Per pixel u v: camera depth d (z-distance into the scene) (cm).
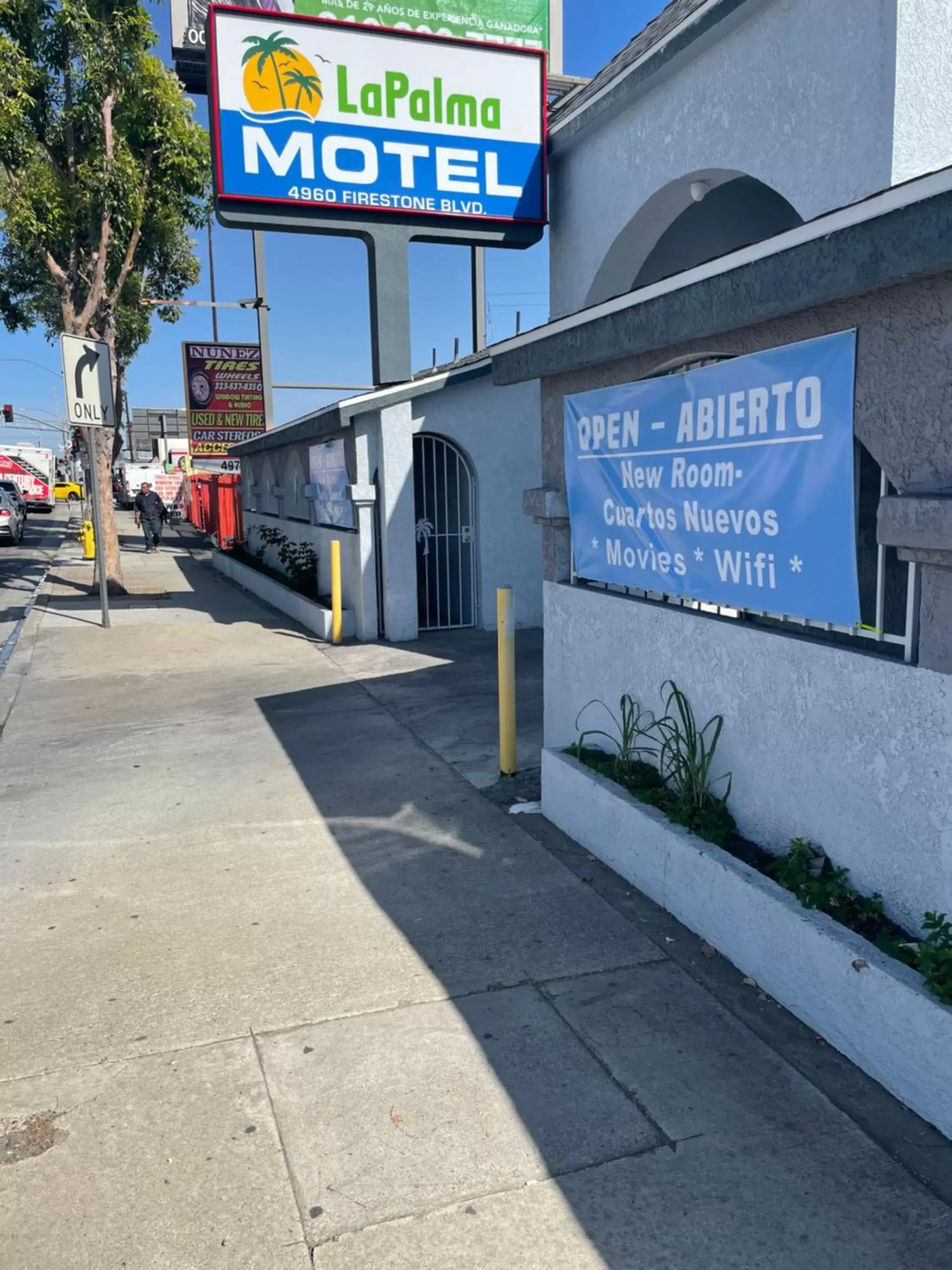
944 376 278
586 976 369
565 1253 241
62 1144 285
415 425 1094
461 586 1183
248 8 888
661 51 649
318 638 1144
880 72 500
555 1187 262
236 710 808
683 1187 261
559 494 527
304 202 905
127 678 941
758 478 363
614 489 468
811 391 330
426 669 948
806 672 349
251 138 888
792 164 571
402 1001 356
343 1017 347
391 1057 322
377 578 1112
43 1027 346
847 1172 265
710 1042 324
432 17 1043
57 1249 246
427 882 459
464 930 410
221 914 433
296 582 1343
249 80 882
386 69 898
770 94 583
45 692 889
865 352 307
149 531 2480
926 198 248
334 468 1203
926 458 288
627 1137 281
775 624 381
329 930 414
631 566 462
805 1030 329
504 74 905
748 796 390
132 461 5850
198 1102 302
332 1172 270
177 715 796
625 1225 249
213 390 2648
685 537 413
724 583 390
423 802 571
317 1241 246
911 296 287
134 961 392
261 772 638
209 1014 351
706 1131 282
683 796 420
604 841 468
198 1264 240
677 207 731
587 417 484
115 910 440
